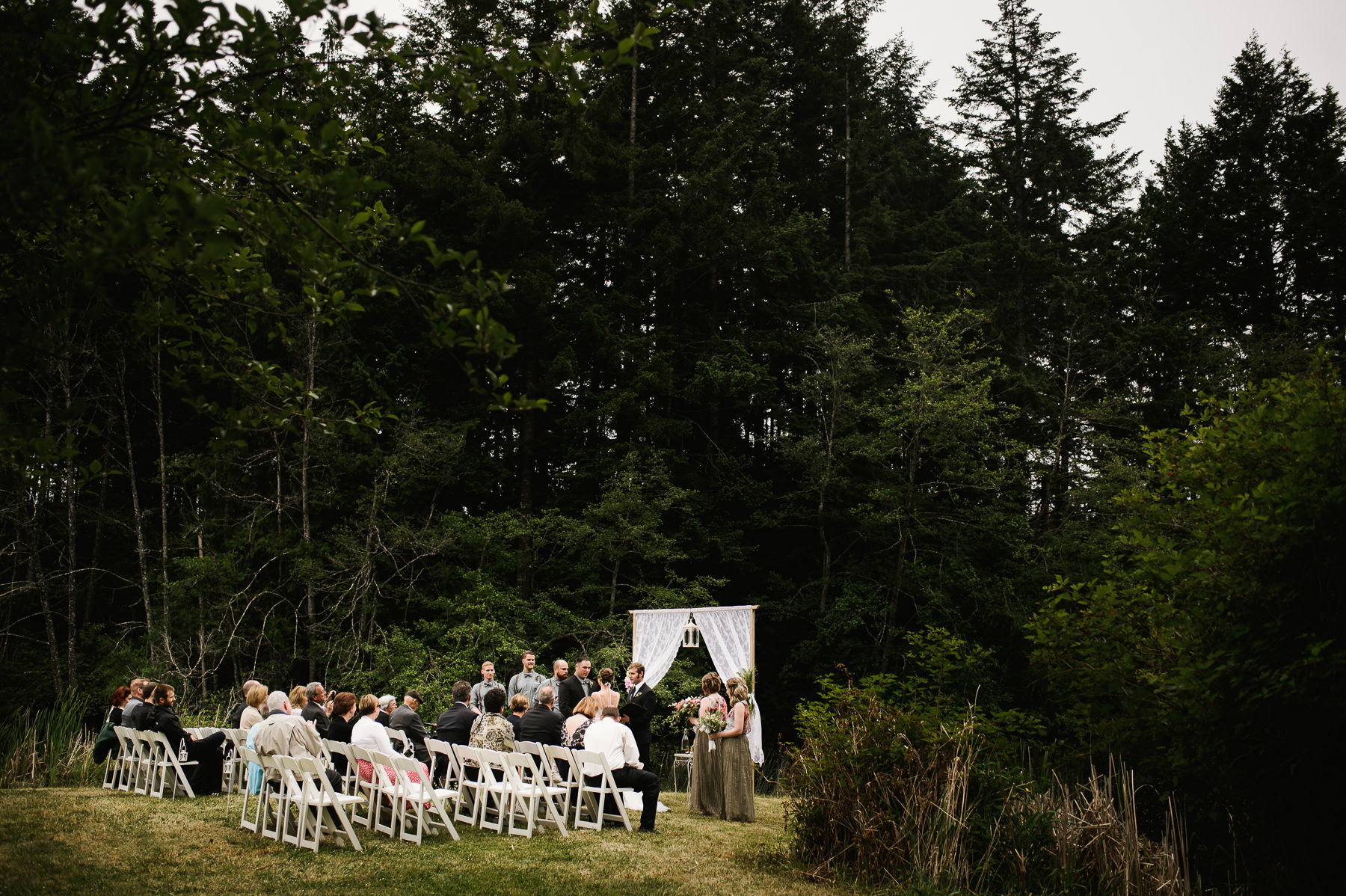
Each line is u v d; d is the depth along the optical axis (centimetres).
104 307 446
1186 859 666
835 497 2214
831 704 794
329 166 484
